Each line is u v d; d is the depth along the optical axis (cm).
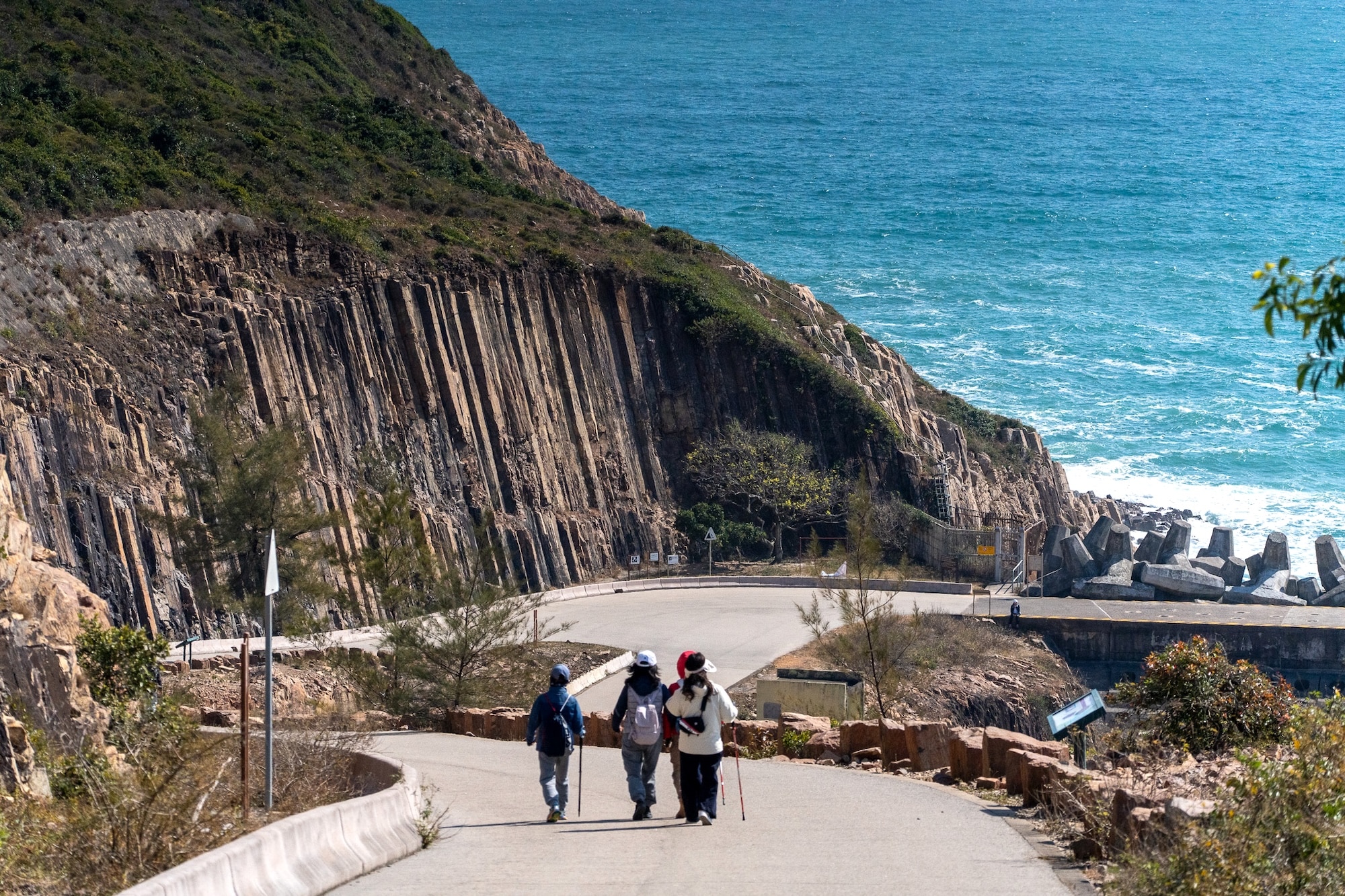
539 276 7819
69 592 2381
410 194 8219
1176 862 1198
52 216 5712
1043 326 14162
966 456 8856
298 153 7981
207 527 5062
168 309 5938
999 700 5344
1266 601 6588
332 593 4822
